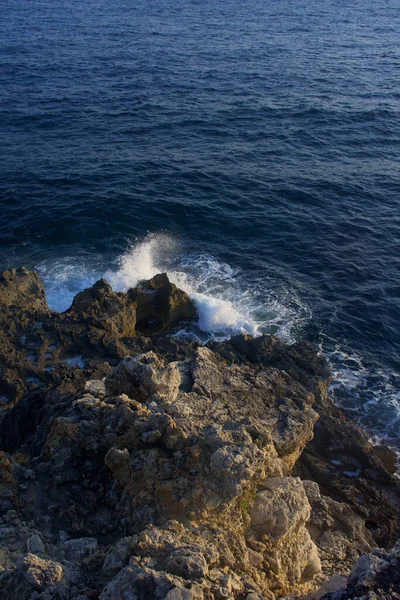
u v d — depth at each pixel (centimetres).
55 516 1091
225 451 1053
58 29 9031
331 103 5556
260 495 1073
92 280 3009
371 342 2678
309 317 2808
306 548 1129
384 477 1897
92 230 3431
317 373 2234
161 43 8131
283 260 3241
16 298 2506
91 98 5588
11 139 4606
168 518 994
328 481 1836
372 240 3431
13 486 1141
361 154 4525
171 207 3666
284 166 4256
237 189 3906
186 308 2722
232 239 3419
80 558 979
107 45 7938
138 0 12644
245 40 8419
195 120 5069
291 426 1505
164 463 1073
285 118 5166
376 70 6819
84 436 1247
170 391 1401
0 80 6097
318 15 10981
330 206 3753
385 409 2289
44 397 1759
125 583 827
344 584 986
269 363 2269
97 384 1516
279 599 968
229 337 2634
